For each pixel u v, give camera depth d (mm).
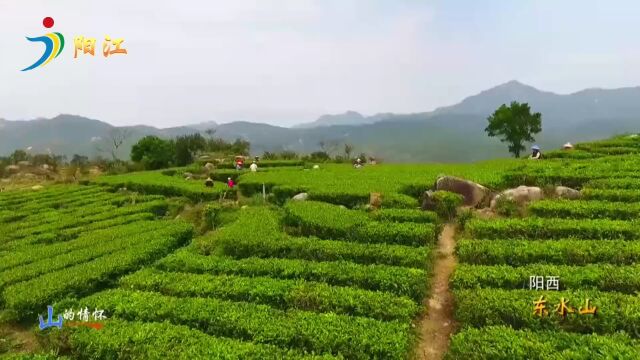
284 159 65500
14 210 33031
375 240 18938
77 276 16656
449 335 12531
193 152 74125
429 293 14828
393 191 26125
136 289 15359
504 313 11648
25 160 83375
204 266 16828
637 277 12805
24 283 16328
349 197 26141
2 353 13203
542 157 35875
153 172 52344
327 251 17234
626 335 10266
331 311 12883
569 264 15000
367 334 11086
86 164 81125
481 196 23828
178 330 11875
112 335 11828
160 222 25250
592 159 31500
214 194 34062
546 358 9500
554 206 19984
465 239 17562
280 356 10430
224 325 12219
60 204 34875
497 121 65375
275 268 16000
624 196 21016
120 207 32250
